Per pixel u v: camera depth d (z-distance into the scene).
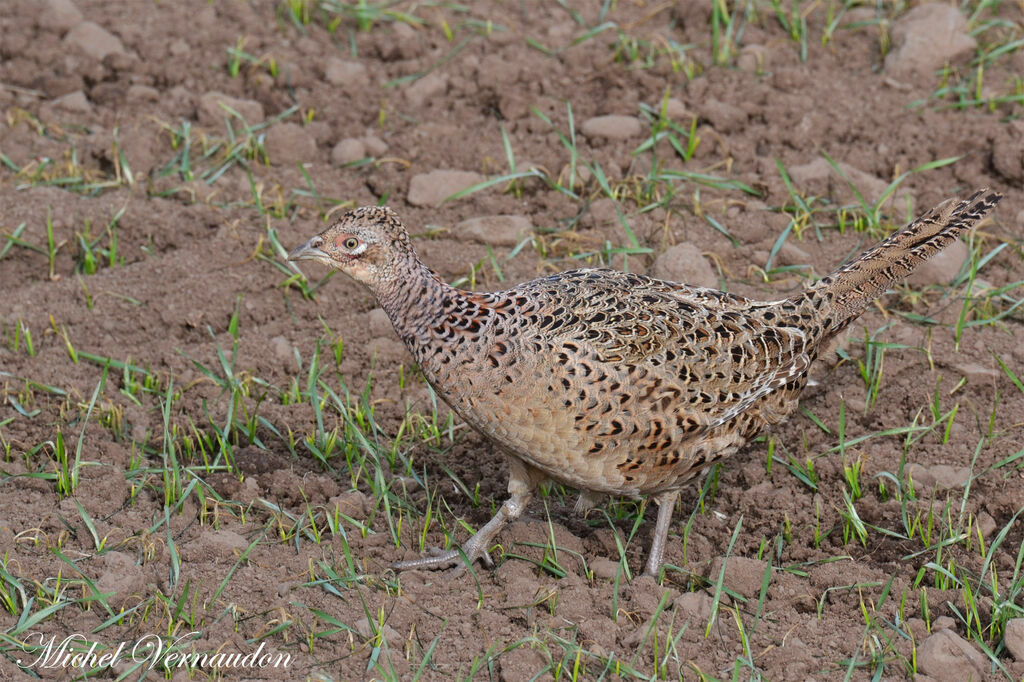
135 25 24.12
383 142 21.39
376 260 13.05
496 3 24.70
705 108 21.36
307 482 15.09
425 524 14.27
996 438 15.42
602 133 21.17
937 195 19.73
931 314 17.55
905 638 12.61
